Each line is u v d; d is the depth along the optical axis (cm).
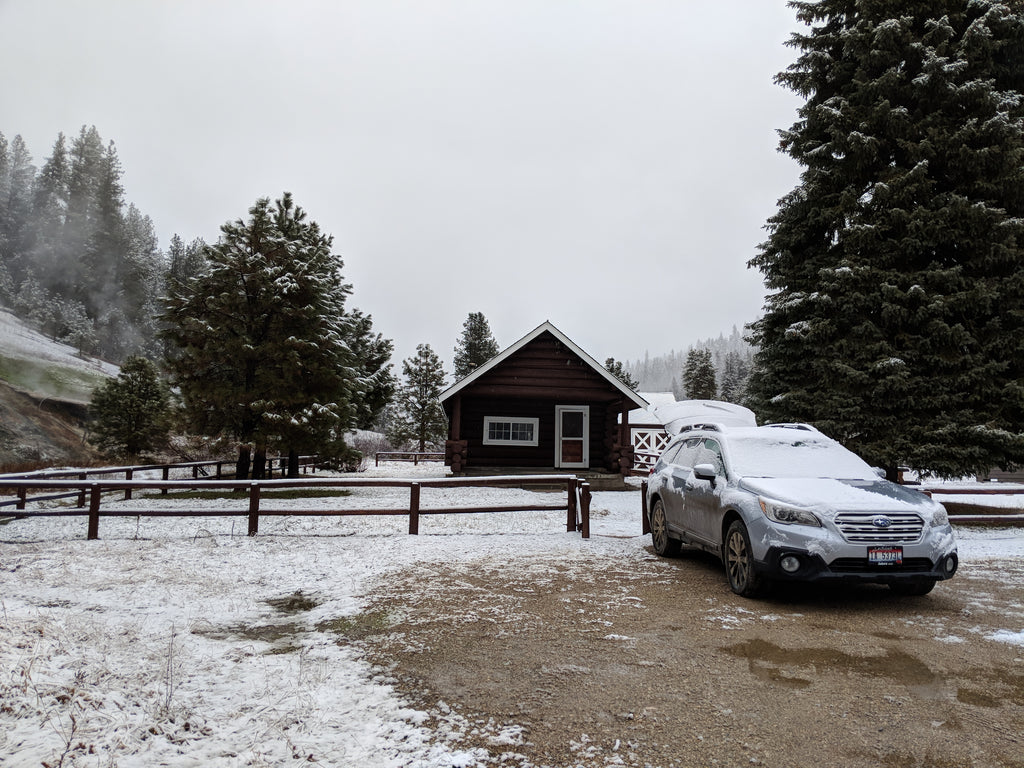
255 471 1792
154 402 2981
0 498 1508
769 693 394
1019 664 449
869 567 590
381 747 315
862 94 1476
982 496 1916
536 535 1039
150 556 811
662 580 720
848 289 1427
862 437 1438
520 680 413
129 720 333
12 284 6875
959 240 1370
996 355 1352
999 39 1439
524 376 2162
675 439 962
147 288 7781
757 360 1684
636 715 360
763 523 619
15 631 460
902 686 407
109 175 7862
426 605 600
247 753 307
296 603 613
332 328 1867
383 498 1689
